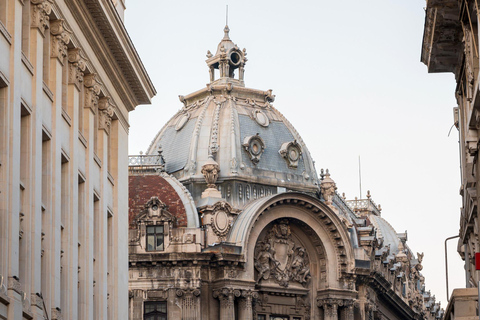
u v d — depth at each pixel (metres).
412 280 152.88
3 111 41.75
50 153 47.84
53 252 47.28
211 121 117.31
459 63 58.38
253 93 121.81
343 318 114.25
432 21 54.81
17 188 42.31
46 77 48.25
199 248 105.44
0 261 40.62
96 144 58.59
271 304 111.56
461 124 60.69
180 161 115.81
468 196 55.66
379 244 129.38
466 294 50.25
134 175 112.00
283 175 116.56
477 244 54.38
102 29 56.34
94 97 57.03
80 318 53.16
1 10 42.53
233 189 112.12
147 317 105.06
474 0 46.88
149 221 106.50
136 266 105.50
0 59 41.34
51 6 47.44
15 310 41.25
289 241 113.44
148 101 67.50
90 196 55.47
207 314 105.94
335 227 113.56
